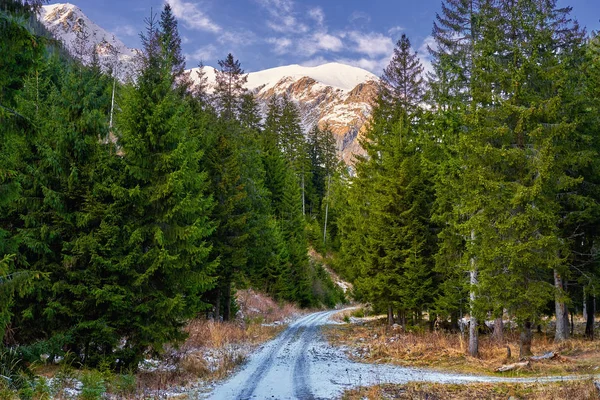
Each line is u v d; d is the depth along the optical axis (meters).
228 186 25.73
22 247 11.87
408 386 12.64
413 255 22.55
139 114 13.91
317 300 57.62
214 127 27.33
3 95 8.62
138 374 12.98
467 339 21.61
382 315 39.94
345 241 33.81
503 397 11.23
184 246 13.82
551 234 15.47
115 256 12.62
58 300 11.96
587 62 19.66
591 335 21.94
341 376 14.25
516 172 16.33
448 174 19.00
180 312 14.09
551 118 15.42
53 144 12.45
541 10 19.56
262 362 16.84
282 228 54.09
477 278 17.53
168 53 15.50
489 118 16.44
